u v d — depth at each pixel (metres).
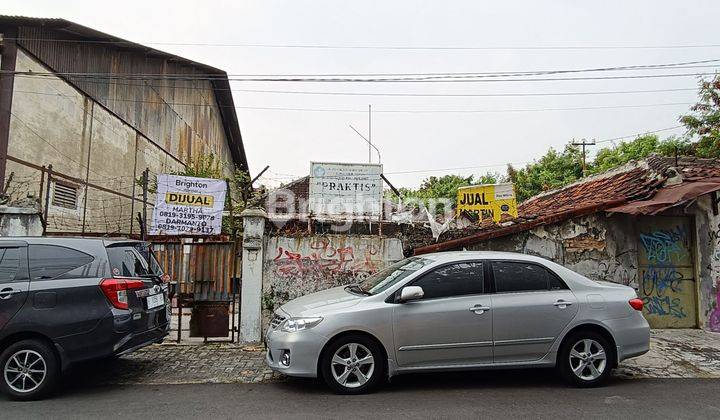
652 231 9.91
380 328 6.07
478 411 5.39
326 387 6.36
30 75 11.97
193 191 9.90
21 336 5.95
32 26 12.21
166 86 19.88
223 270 8.90
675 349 8.28
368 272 9.51
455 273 6.45
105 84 15.38
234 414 5.31
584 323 6.39
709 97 20.77
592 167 31.28
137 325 6.24
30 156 11.98
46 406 5.62
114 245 6.50
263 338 9.09
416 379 6.73
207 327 8.80
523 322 6.29
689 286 9.86
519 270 6.57
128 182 16.64
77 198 13.72
